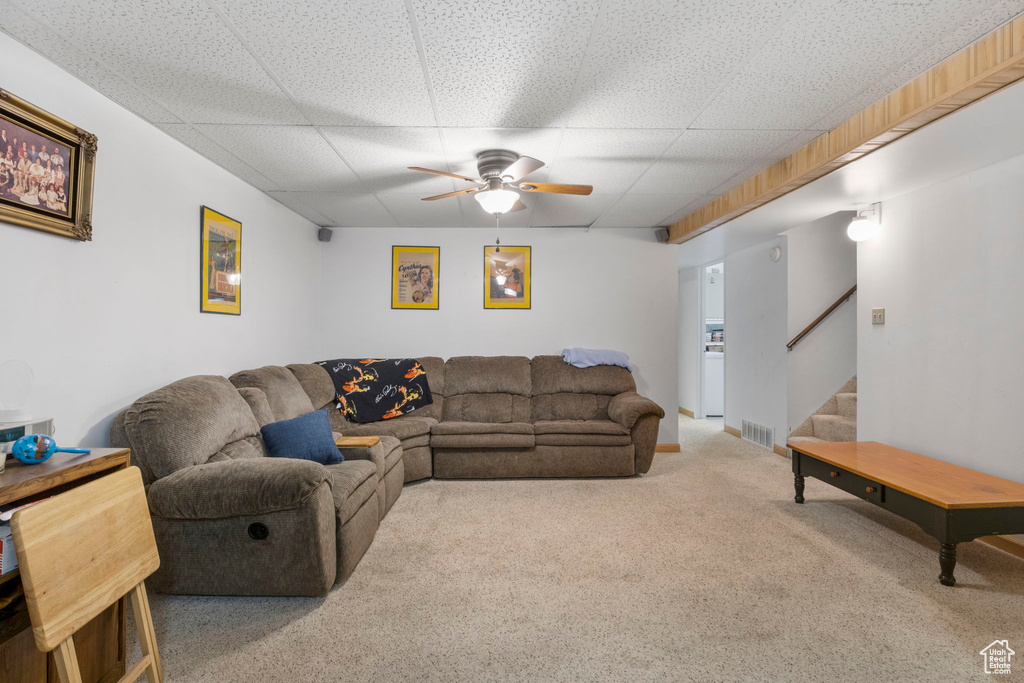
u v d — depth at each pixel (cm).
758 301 533
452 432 398
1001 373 274
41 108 190
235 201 336
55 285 198
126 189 236
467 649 181
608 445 401
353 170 324
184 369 281
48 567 116
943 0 161
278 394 323
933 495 234
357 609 208
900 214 343
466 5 163
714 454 490
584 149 291
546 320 505
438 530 294
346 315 495
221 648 181
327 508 216
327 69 203
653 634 190
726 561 252
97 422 219
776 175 317
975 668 170
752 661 174
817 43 186
